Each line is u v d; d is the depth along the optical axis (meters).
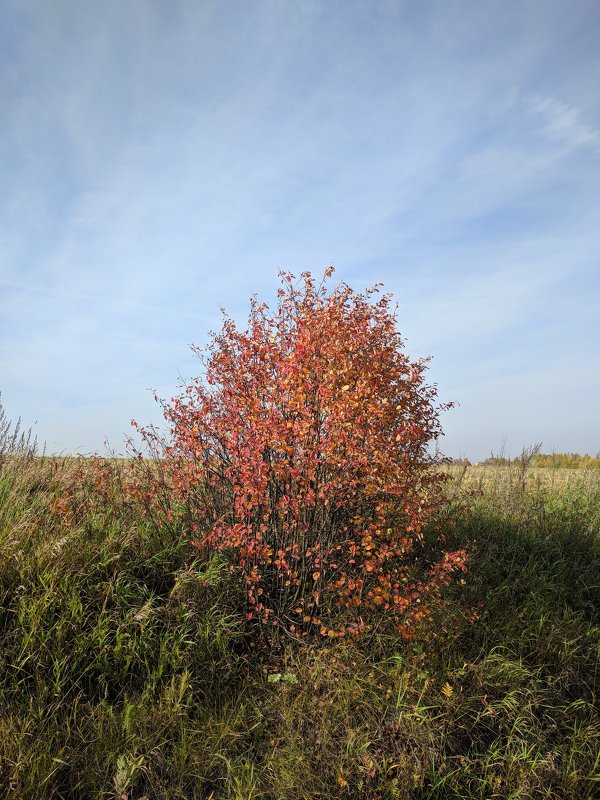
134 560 5.82
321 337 5.71
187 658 5.00
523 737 4.55
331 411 5.42
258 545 5.52
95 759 4.04
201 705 4.69
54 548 5.43
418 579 6.50
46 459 8.38
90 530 6.11
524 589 6.99
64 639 4.81
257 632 5.64
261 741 4.52
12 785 3.67
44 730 4.16
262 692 5.00
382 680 5.08
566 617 6.20
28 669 4.61
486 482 11.08
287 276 6.35
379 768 4.19
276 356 5.87
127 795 3.86
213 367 6.32
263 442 5.51
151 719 4.41
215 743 4.33
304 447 5.62
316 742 4.43
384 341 6.17
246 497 5.68
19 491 7.03
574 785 4.12
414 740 4.43
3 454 8.27
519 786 4.09
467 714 4.75
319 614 5.78
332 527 5.78
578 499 10.71
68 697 4.52
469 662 5.33
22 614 4.80
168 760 4.14
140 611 5.09
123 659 4.84
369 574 5.87
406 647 5.48
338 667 5.12
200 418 6.11
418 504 5.61
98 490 7.02
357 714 4.72
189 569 5.70
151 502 6.64
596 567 7.75
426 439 6.22
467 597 6.55
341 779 4.04
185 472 6.22
